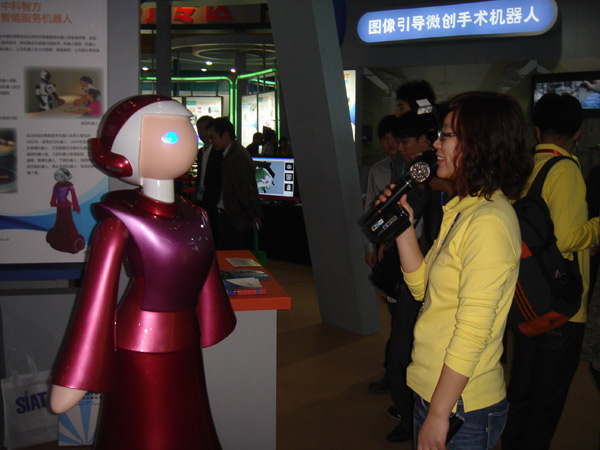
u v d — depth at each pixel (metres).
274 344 2.26
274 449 2.31
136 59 2.21
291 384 3.37
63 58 2.16
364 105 9.33
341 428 2.85
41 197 2.20
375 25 8.24
